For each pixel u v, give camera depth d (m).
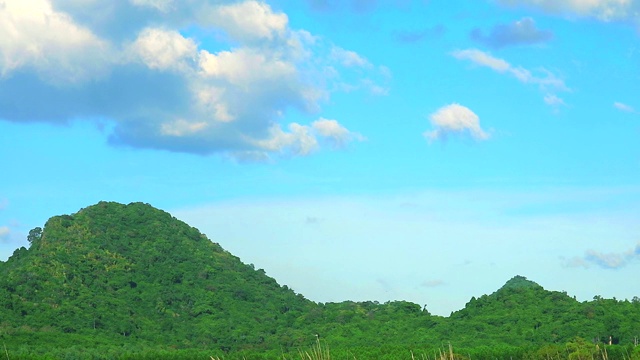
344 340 190.38
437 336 189.12
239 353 141.50
